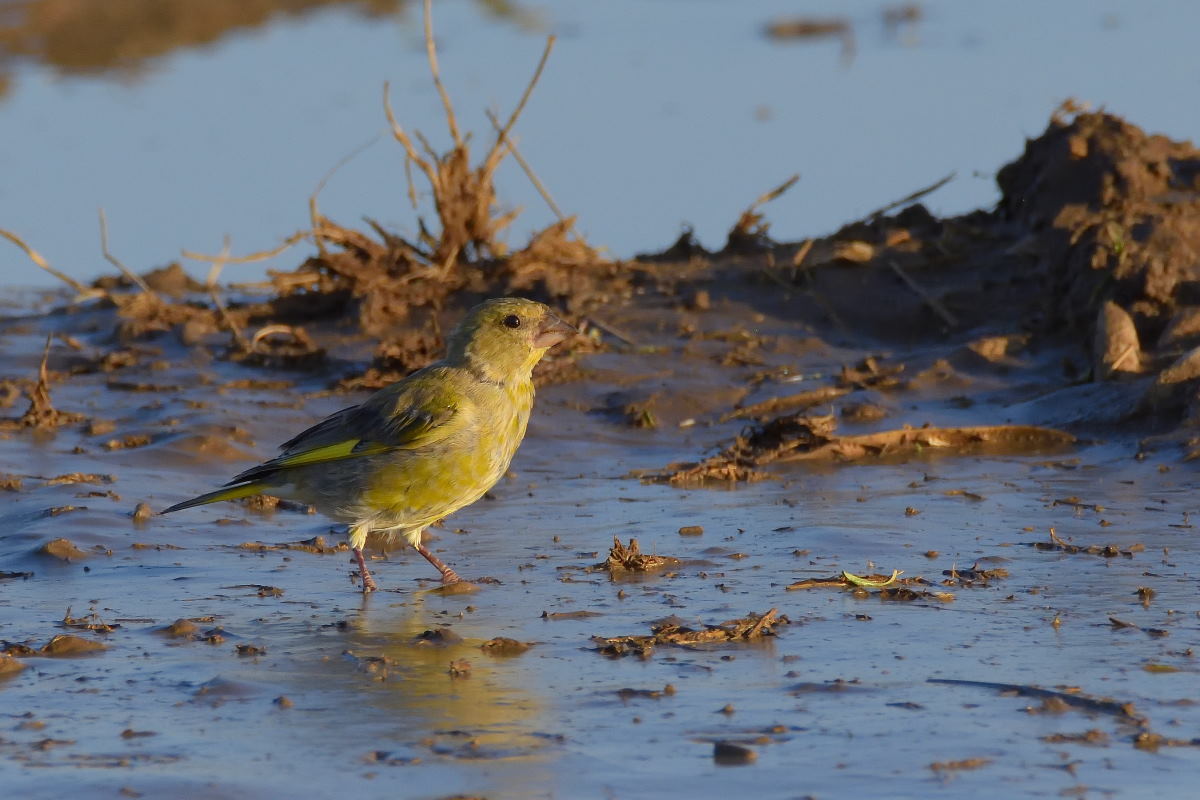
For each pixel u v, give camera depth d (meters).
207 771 7.78
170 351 20.30
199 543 13.12
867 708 8.53
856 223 21.67
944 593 10.92
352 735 8.30
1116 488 14.05
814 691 8.85
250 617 10.88
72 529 13.22
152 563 12.45
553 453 16.31
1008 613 10.38
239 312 21.16
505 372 12.50
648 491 14.81
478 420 12.21
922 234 21.44
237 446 16.22
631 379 18.22
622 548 12.01
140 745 8.20
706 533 13.09
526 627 10.48
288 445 12.59
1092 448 15.67
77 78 37.03
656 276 21.33
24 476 15.03
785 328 19.61
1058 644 9.64
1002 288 19.67
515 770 7.73
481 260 21.39
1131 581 11.09
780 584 11.35
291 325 20.72
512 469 15.83
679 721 8.40
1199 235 18.22
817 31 42.03
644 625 10.41
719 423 17.08
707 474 15.23
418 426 11.99
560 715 8.56
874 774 7.57
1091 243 18.42
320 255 21.02
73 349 20.73
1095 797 7.23
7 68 37.69
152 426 16.80
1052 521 13.00
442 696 8.95
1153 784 7.38
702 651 9.75
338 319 20.72
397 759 7.91
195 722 8.56
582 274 21.27
